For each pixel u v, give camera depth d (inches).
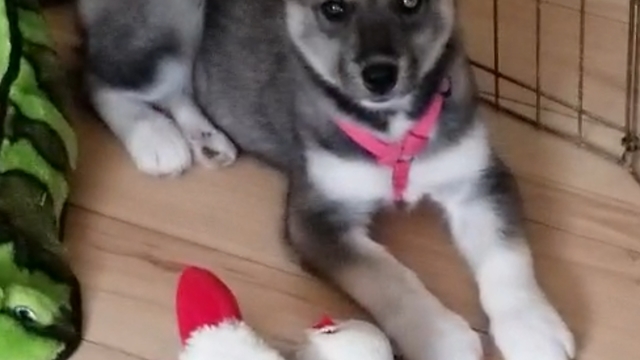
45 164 43.8
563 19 50.6
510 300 40.0
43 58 46.4
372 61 39.4
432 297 40.4
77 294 42.3
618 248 42.8
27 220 42.0
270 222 44.6
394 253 43.5
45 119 44.6
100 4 46.8
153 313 42.1
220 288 38.9
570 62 48.9
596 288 41.7
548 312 39.7
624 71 48.3
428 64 40.3
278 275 43.0
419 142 41.1
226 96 46.2
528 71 48.7
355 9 40.0
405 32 39.8
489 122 46.4
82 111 48.7
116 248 44.1
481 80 48.4
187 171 46.5
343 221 42.4
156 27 46.4
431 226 44.1
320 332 38.3
